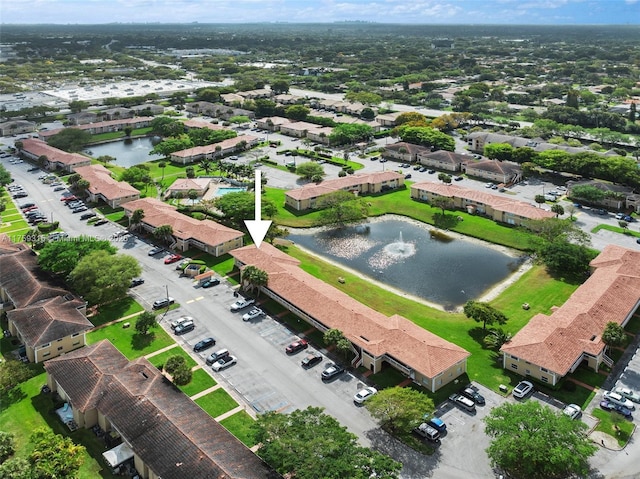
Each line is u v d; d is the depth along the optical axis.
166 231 151.75
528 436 75.62
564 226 148.38
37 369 102.00
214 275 137.62
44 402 93.69
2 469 73.44
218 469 71.25
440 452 82.12
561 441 75.12
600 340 102.69
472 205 179.62
